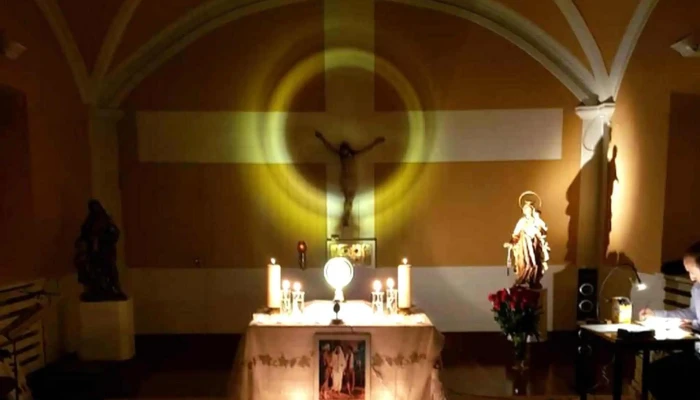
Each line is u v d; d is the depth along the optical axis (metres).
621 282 4.55
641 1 4.15
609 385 3.70
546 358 4.27
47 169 4.19
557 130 4.93
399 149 4.96
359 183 4.98
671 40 4.00
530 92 4.91
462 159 4.96
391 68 4.90
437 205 5.00
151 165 4.95
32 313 3.42
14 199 4.02
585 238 5.00
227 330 5.04
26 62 3.92
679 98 4.03
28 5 3.94
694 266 3.07
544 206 5.00
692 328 3.01
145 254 5.00
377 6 4.85
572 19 4.54
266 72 4.90
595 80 4.82
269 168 4.96
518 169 4.97
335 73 4.91
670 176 4.12
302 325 3.03
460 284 5.04
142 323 5.02
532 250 4.55
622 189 4.59
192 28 4.83
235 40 4.86
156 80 4.88
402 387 3.04
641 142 4.34
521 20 4.76
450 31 4.87
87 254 4.21
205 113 4.91
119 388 3.66
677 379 2.92
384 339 3.03
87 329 4.20
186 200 4.97
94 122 4.72
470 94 4.91
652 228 4.21
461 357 4.32
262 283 5.03
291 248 5.02
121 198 4.98
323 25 4.88
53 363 4.16
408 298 3.26
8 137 3.99
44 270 4.16
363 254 5.00
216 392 3.60
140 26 4.61
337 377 3.02
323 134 4.95
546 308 4.67
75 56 4.48
